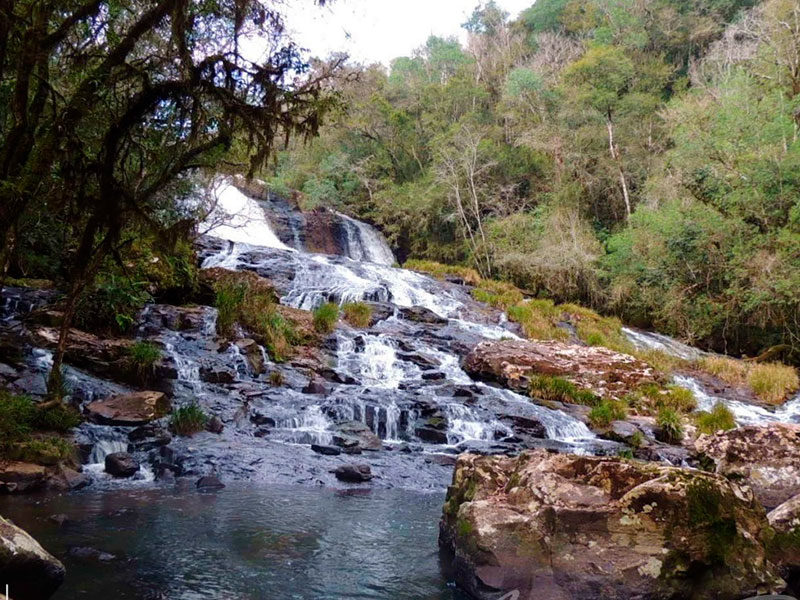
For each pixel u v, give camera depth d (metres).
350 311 16.39
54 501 5.93
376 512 6.27
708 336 23.48
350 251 31.41
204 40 7.44
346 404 10.41
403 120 35.28
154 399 8.83
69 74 7.33
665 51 40.00
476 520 4.29
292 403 10.38
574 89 31.88
